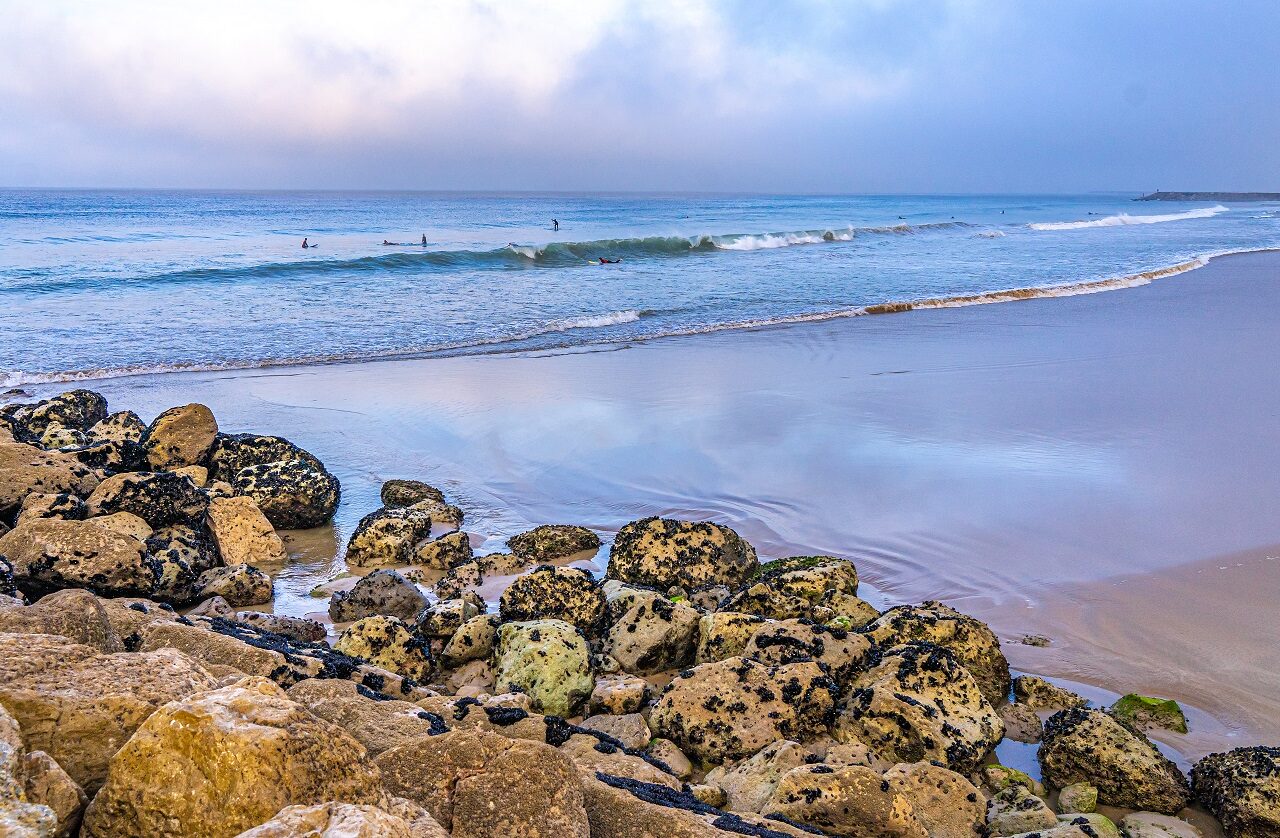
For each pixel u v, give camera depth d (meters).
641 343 20.03
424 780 3.92
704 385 15.95
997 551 9.20
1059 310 24.39
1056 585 8.44
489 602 8.55
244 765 3.01
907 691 6.28
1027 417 13.75
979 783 5.84
